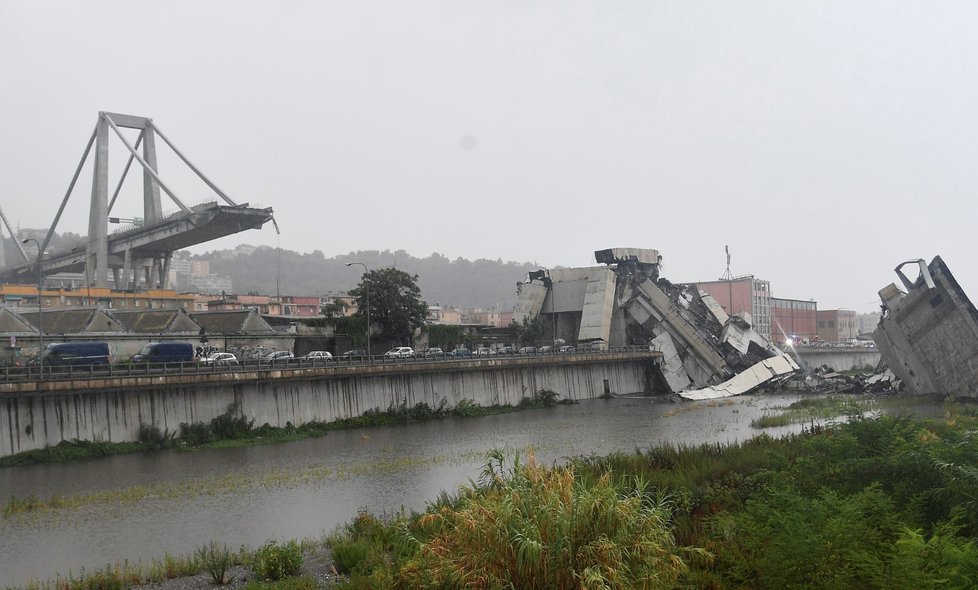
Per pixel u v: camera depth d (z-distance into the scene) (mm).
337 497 36875
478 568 15578
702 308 114062
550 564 15281
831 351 147875
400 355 76438
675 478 29141
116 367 53562
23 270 143125
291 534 30297
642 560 15859
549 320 117688
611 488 16797
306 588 22078
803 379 102625
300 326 84625
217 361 61531
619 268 114812
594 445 52875
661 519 17203
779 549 17797
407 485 39562
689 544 21750
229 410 57344
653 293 110312
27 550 28453
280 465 46000
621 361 100250
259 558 25438
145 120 131500
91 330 67125
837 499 20578
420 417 70688
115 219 125500
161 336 71688
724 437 56094
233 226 107750
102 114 121875
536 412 79000
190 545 28984
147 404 52938
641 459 34250
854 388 96000
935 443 24734
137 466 45812
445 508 18922
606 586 14719
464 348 94000
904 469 23484
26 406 47281
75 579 24703
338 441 56656
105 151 120750
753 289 173625
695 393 95188
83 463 46875
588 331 106312
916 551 15938
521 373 85312
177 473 43531
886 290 85375
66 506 35469
